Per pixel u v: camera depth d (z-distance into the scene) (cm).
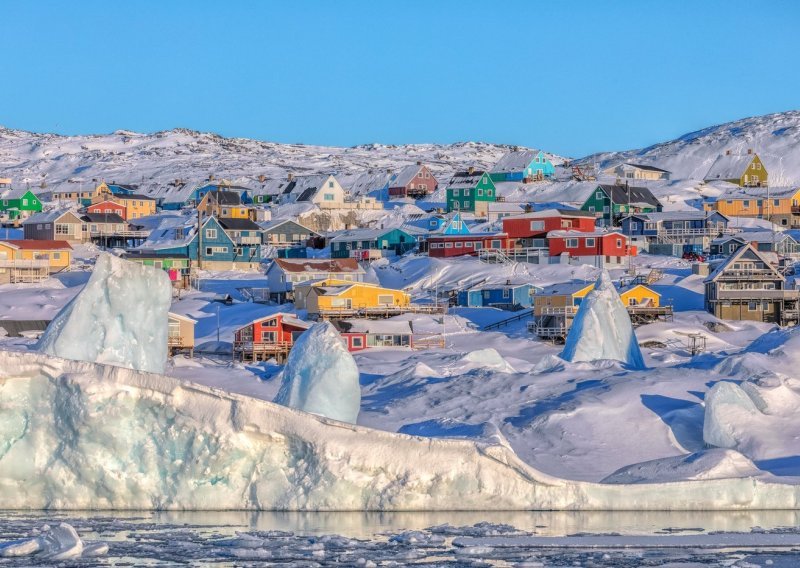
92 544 4516
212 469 5262
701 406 7062
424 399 7769
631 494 5503
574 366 8188
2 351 5247
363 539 4800
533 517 5322
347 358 6112
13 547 4444
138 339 6462
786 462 6231
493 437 5516
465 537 4828
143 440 5288
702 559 4519
